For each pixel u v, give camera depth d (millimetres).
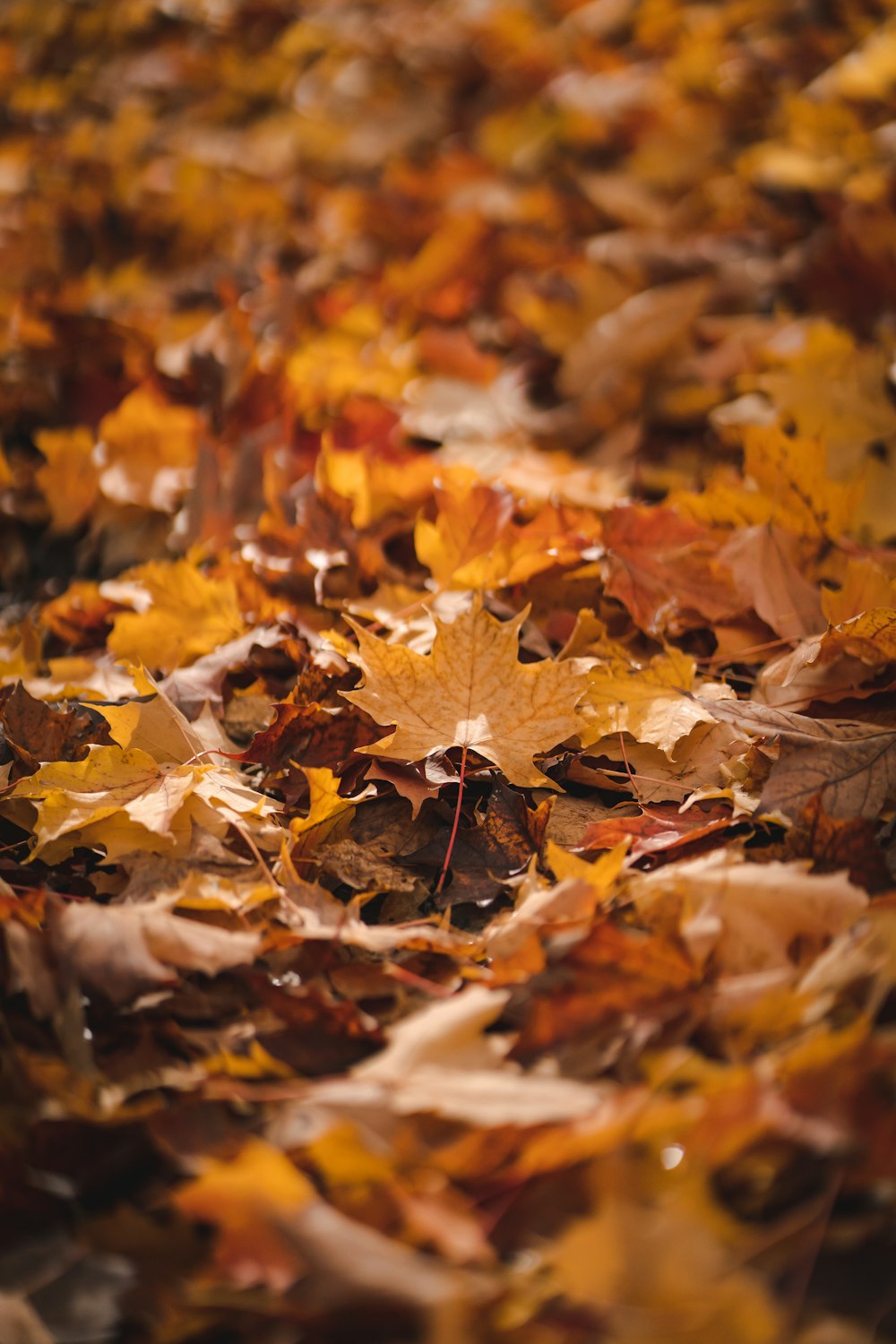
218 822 1474
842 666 1519
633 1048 1372
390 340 2014
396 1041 1367
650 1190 1340
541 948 1396
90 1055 1372
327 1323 1317
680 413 1843
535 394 1919
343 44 2750
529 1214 1337
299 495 1722
